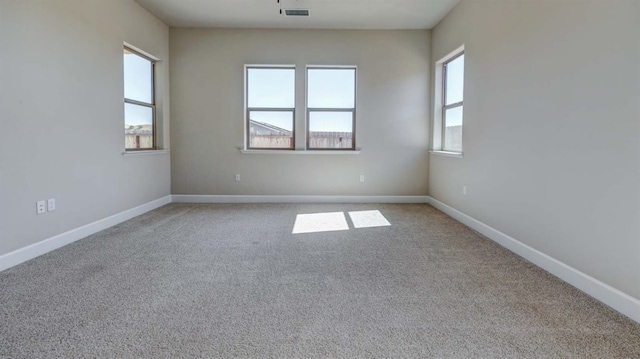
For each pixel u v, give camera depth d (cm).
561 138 279
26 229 313
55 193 346
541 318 216
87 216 395
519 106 338
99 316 215
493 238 388
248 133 620
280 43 602
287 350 183
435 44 582
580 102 259
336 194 621
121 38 455
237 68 604
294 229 433
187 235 402
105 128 424
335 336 196
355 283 269
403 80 609
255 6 504
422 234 412
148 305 230
